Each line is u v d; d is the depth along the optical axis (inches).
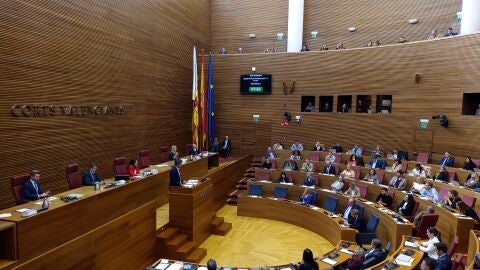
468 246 284.2
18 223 193.3
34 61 323.3
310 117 613.3
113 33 429.4
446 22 559.5
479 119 441.7
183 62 617.9
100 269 241.1
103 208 263.9
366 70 560.4
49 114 340.8
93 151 401.1
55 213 218.1
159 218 342.3
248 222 435.2
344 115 584.7
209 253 333.7
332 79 591.5
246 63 649.0
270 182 474.3
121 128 450.6
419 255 238.1
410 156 518.9
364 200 382.9
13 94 304.2
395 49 529.7
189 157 457.4
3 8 293.3
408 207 347.3
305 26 690.2
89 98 393.1
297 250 346.9
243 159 599.8
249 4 708.0
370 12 633.0
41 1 328.8
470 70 447.2
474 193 336.2
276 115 636.7
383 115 547.2
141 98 493.7
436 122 490.9
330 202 408.2
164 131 561.0
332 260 244.5
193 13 647.8
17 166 309.4
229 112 665.6
